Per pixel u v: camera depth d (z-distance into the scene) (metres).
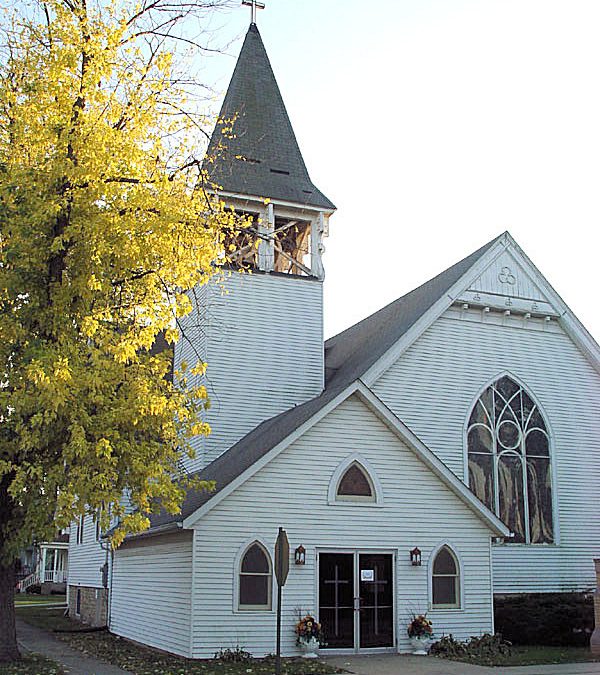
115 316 15.70
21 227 14.23
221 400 25.70
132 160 15.20
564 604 23.30
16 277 14.62
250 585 18.58
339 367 28.78
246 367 26.25
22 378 14.04
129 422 14.94
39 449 14.85
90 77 15.22
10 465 14.10
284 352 26.86
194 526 18.31
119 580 25.09
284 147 29.41
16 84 15.59
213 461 24.56
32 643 22.50
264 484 19.08
